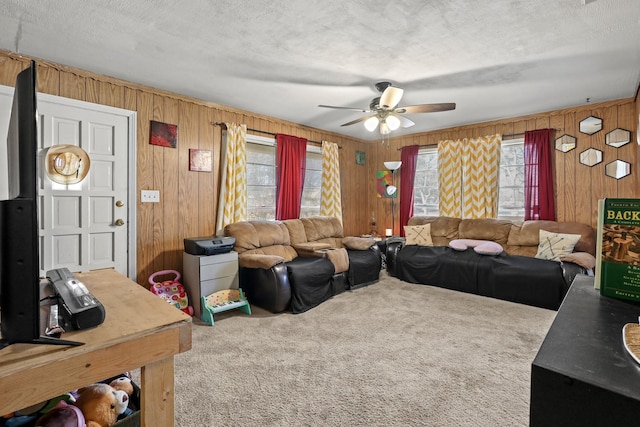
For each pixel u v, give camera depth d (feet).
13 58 8.43
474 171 15.31
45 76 8.84
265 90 11.17
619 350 2.01
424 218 16.30
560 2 6.32
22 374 2.51
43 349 2.73
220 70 9.55
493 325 9.30
